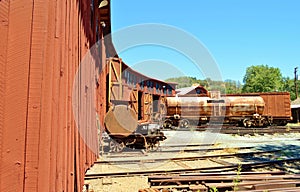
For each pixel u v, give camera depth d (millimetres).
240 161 10016
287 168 9117
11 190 1746
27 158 1872
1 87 1677
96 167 8195
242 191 5402
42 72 1969
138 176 7531
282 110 26422
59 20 2547
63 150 2793
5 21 1732
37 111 1923
